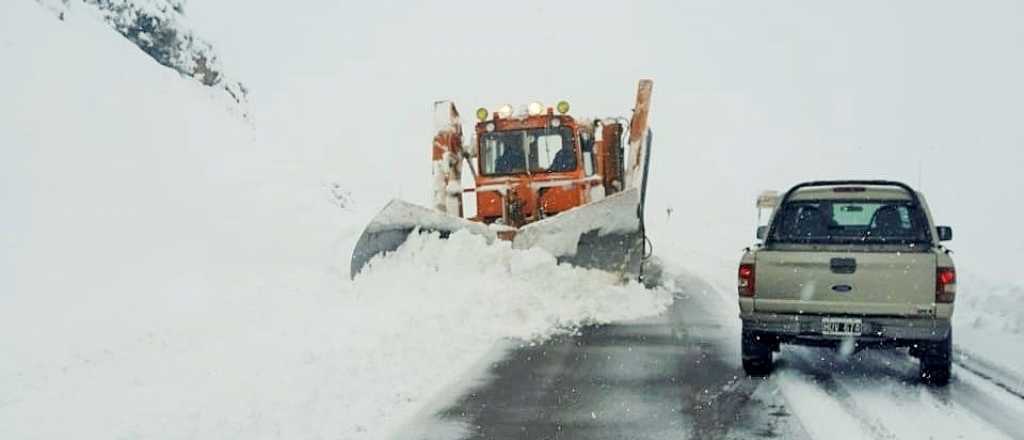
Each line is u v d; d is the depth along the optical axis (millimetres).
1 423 6664
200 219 18125
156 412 6918
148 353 9039
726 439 6977
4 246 12844
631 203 13383
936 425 7344
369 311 11477
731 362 9875
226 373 8195
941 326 8438
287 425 6988
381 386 8352
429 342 10141
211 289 13242
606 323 12539
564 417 7602
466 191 16250
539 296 12734
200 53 28781
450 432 7145
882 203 9570
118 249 14516
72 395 7434
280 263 16609
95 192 16531
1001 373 9367
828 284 8664
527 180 15984
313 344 9398
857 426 7332
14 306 10625
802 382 8961
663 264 21875
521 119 16156
